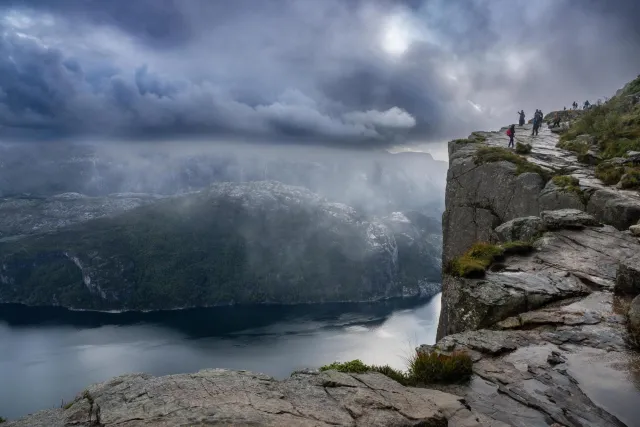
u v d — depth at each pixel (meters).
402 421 7.60
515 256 21.75
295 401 8.01
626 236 22.61
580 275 18.64
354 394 8.51
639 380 11.16
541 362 12.31
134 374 9.05
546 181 35.59
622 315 15.04
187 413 7.20
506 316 15.90
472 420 9.02
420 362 11.97
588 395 10.59
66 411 7.56
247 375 9.07
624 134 41.22
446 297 18.95
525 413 9.82
